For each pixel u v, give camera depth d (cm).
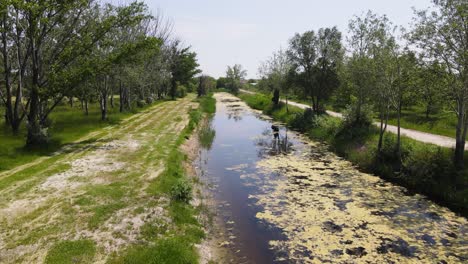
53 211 873
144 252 679
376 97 1587
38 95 1633
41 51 1847
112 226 802
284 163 1599
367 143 1658
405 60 1274
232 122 3319
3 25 1730
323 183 1274
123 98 3616
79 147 1672
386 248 773
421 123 2189
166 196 1013
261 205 1052
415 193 1153
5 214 851
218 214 981
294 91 3231
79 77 1669
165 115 3212
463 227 885
